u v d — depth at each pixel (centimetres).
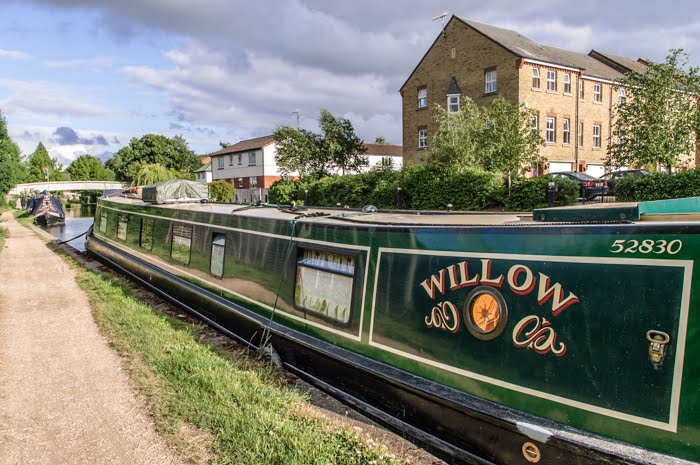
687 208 345
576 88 2889
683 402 248
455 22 2916
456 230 361
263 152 4862
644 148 1806
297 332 536
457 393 358
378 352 430
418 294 390
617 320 273
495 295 333
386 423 414
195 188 1105
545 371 306
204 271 763
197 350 589
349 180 2588
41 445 390
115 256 1231
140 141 7769
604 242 280
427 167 2108
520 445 313
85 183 6656
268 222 600
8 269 1268
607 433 277
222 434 391
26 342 642
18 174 3028
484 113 2067
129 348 602
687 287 248
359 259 450
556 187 1666
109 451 378
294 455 357
